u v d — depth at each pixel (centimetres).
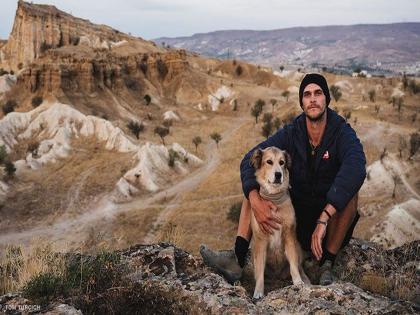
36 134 11000
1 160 9212
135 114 14562
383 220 5800
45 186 8275
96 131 10800
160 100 16475
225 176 9000
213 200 7638
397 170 8450
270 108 15375
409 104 15712
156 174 8825
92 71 14938
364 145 9950
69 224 6944
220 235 5903
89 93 14612
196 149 11194
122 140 10281
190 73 17750
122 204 7738
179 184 8700
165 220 6869
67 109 11519
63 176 8738
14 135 11038
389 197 7444
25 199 7719
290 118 12875
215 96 16725
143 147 9450
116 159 9506
